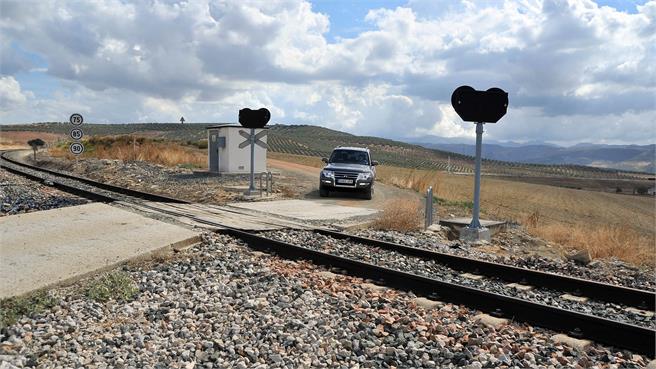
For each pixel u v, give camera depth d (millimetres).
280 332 5781
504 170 175500
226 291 7496
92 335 5848
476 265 9625
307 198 21953
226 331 5859
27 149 95875
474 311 6930
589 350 5660
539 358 5336
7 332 5777
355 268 8961
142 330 5953
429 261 10234
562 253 13492
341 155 23969
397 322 6320
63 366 4973
